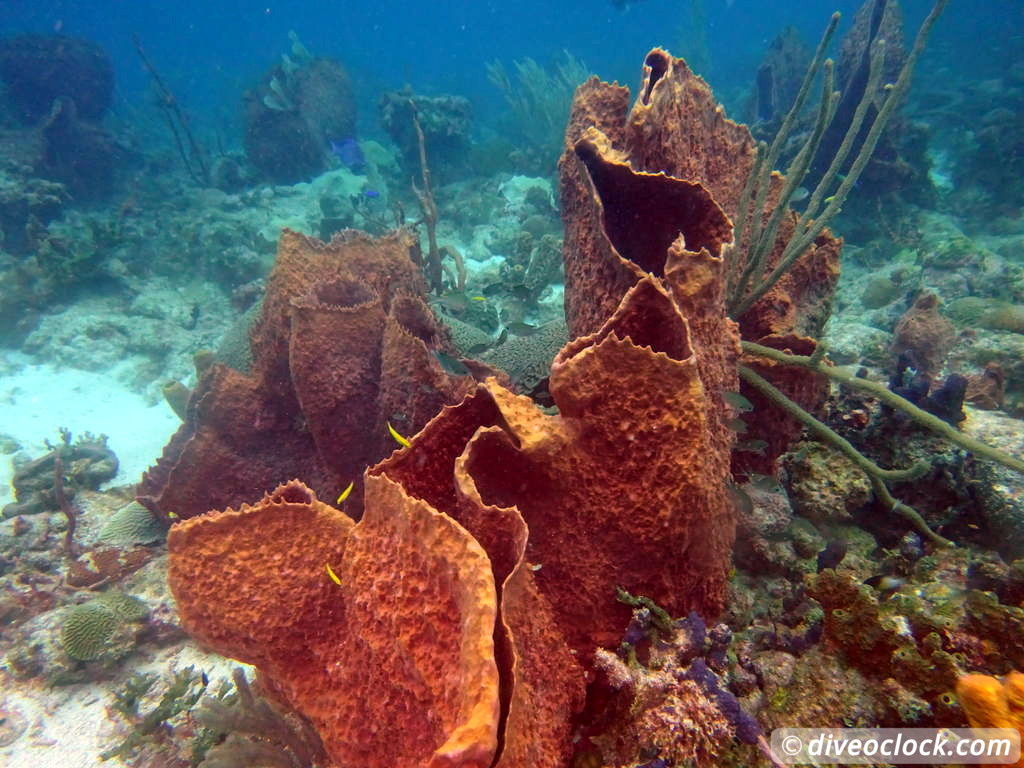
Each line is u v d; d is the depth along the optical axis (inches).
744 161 150.6
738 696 85.0
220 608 86.9
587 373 81.9
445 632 69.2
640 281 85.6
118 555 214.2
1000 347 236.5
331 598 88.7
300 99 701.9
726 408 100.5
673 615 91.7
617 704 82.6
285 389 178.1
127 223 549.3
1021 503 119.0
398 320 166.1
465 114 673.6
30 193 530.0
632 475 84.4
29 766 154.0
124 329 423.2
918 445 137.9
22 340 425.1
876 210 443.8
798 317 157.8
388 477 91.1
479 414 93.4
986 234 492.1
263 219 559.5
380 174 655.8
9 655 183.0
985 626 84.7
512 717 61.0
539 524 89.2
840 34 1461.6
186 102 1358.3
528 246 416.8
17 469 289.0
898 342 226.2
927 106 808.3
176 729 155.2
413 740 71.2
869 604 85.0
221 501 179.0
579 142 105.2
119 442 337.7
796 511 140.6
